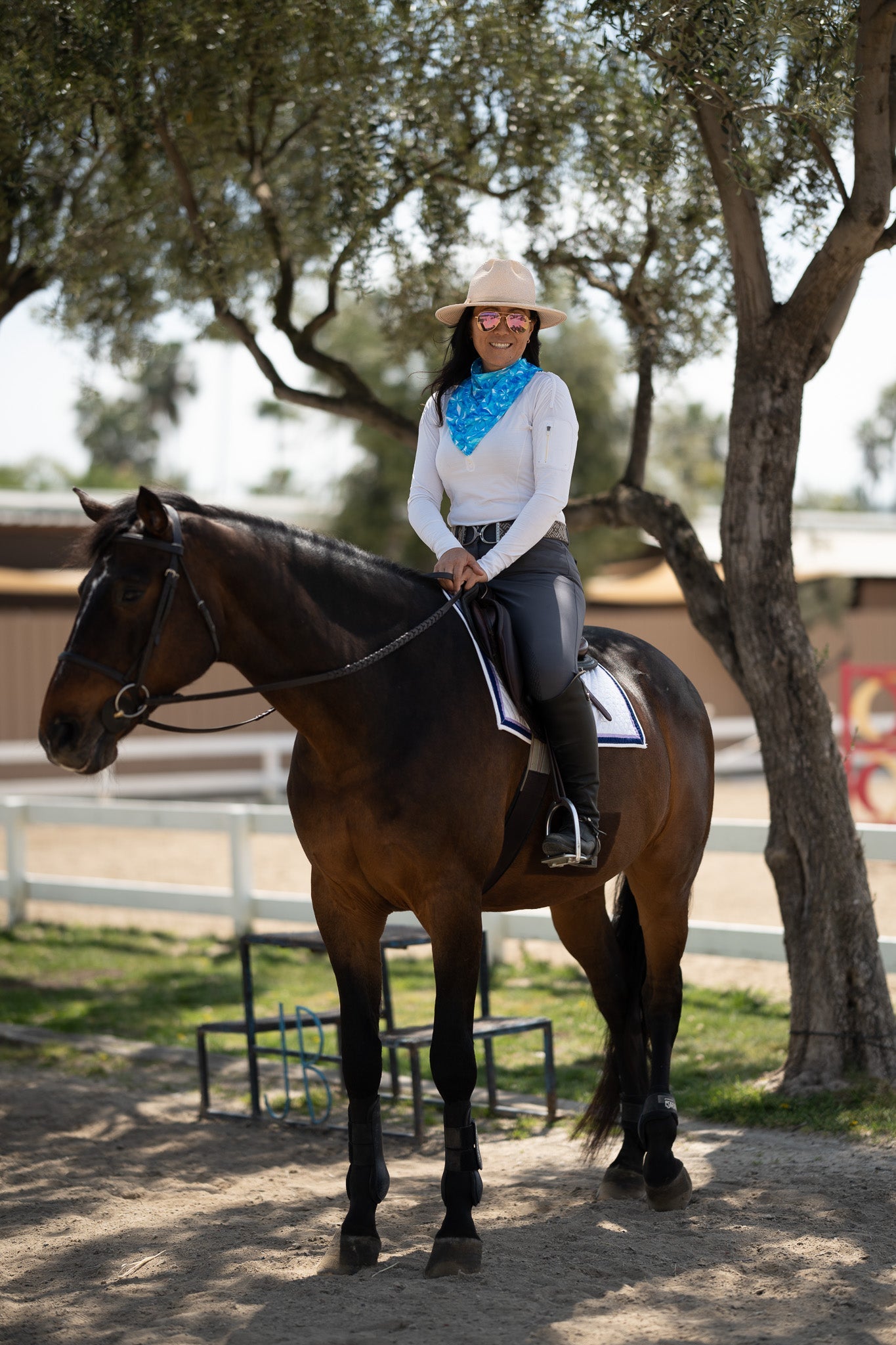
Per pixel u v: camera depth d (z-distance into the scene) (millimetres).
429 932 3734
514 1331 3330
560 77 7023
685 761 4707
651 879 4695
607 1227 4152
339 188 7012
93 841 15477
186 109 6859
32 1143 5434
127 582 3414
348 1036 3918
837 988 5590
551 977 8453
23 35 6117
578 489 23219
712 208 6969
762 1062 6172
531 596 3982
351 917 3924
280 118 8297
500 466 4020
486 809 3760
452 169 7508
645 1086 4680
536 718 3963
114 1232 4277
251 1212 4449
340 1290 3658
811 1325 3357
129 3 6094
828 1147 4930
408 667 3770
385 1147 5340
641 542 24562
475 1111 5812
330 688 3666
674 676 4887
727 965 8781
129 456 64438
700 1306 3494
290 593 3670
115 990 8484
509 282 4059
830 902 5598
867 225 5234
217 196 8031
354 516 23672
